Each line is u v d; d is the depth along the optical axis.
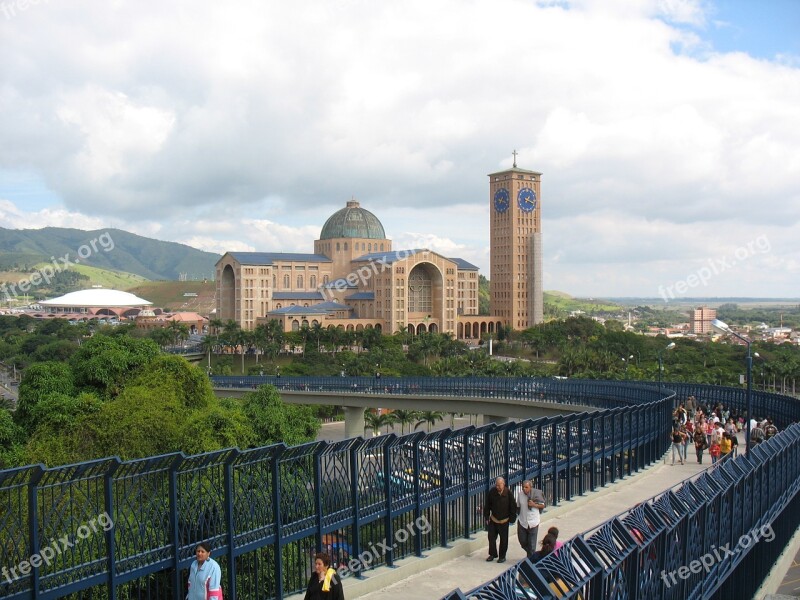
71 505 21.00
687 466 53.16
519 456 36.31
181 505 23.34
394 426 157.75
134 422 49.75
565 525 35.31
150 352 76.12
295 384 123.94
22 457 51.75
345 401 118.88
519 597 16.50
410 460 30.08
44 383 68.00
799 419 60.94
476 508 33.56
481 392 105.44
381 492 28.84
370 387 116.06
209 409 57.41
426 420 143.75
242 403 68.50
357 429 121.44
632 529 21.56
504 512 30.23
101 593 23.08
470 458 33.19
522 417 99.94
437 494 31.20
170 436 49.84
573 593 16.66
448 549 30.62
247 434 53.41
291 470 26.20
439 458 31.27
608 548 19.41
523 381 100.31
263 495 25.28
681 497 25.72
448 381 108.81
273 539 25.28
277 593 25.42
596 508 38.88
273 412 64.94
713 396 83.56
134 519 22.20
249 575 25.89
